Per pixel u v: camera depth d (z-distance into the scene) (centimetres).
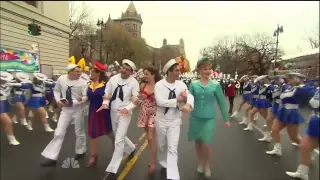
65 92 455
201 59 399
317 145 272
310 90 269
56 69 527
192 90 398
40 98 673
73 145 573
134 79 432
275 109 612
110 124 457
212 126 398
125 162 471
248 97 929
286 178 379
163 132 383
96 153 478
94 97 446
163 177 406
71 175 400
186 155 520
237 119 1056
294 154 505
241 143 628
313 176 266
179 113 387
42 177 386
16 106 631
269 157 498
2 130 544
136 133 730
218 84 397
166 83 376
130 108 404
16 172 400
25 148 521
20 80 554
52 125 744
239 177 396
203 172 418
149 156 512
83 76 471
